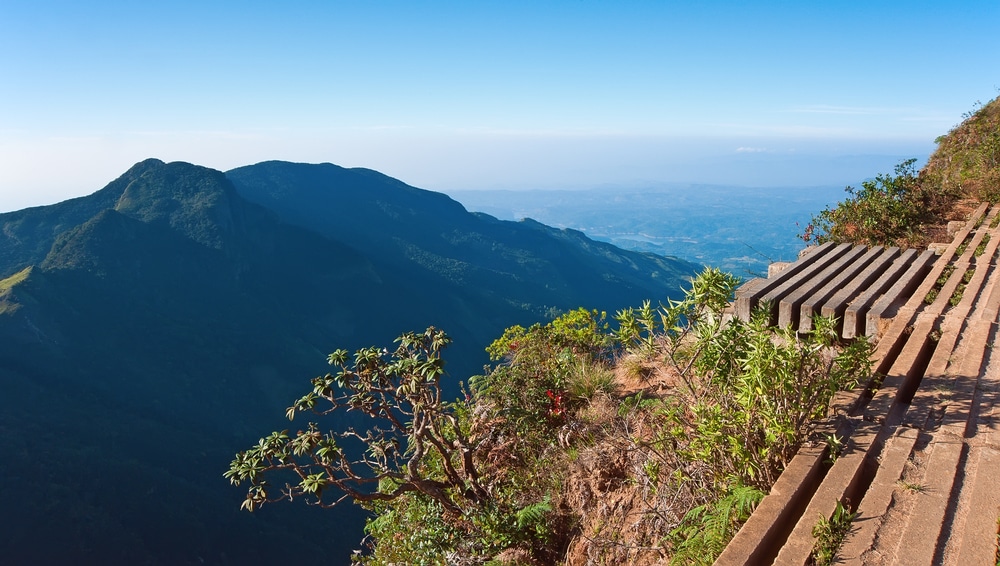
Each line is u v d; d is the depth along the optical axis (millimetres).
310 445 4266
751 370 2602
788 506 2264
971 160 10484
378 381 4867
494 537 4207
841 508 2131
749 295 4320
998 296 4297
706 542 2561
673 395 4273
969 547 1867
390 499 4602
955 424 2639
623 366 5742
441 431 5430
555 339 6719
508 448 5215
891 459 2424
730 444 2752
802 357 2637
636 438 3959
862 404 2971
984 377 3113
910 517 2043
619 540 3471
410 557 4570
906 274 4863
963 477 2271
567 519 4145
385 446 4961
